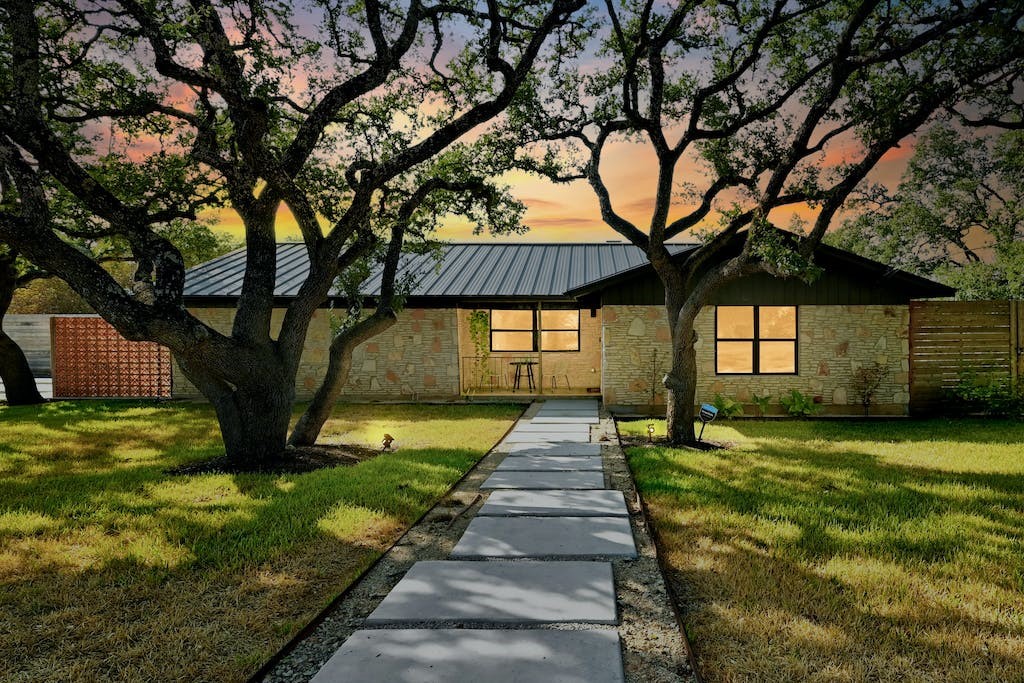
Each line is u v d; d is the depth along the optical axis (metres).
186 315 6.63
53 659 2.85
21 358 14.84
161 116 10.22
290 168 7.21
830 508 5.34
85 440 9.70
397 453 8.23
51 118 8.87
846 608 3.32
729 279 8.51
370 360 14.92
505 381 16.86
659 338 12.99
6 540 4.64
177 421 11.77
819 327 12.66
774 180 8.01
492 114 7.97
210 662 2.80
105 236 12.27
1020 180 18.12
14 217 5.93
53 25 8.58
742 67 8.35
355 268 9.14
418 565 3.88
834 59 7.72
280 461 7.49
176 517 5.17
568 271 15.92
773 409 12.77
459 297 14.24
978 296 17.69
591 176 9.56
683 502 5.60
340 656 2.67
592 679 2.46
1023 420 11.86
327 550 4.38
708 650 2.85
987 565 3.98
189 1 6.70
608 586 3.49
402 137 9.38
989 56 7.35
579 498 5.66
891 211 21.42
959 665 2.75
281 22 7.74
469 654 2.68
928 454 8.18
